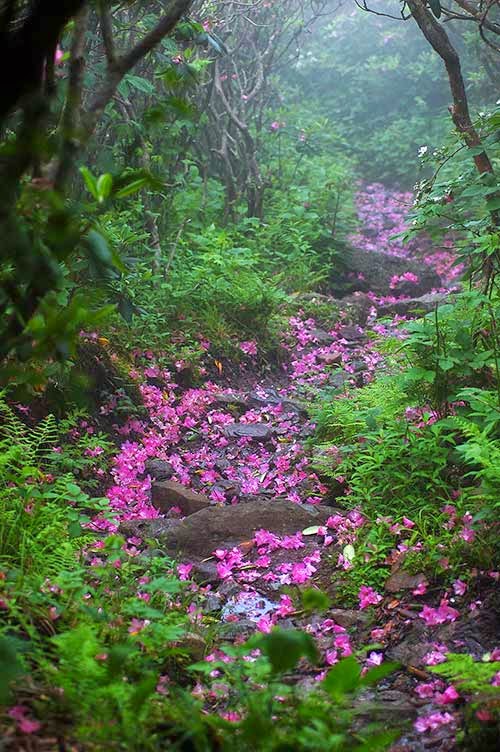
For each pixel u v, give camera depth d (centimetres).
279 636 209
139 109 744
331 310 763
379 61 1442
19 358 225
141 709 225
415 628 331
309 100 1475
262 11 1038
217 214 871
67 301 441
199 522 420
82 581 312
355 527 410
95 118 233
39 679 244
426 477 419
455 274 920
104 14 237
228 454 528
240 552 405
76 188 553
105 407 518
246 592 376
